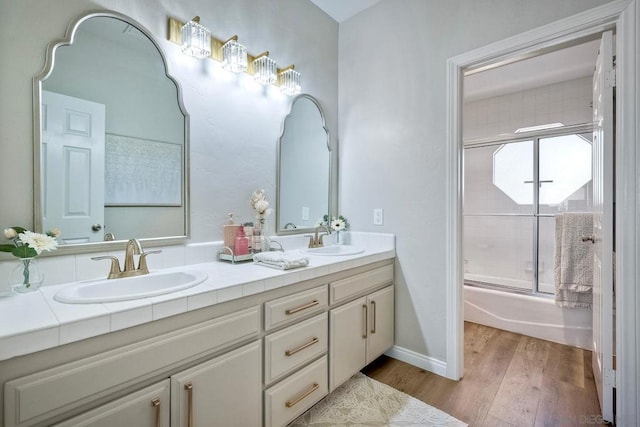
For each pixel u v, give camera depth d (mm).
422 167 2023
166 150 1519
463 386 1828
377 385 1842
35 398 758
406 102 2102
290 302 1406
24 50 1130
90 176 1291
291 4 2145
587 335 2326
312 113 2299
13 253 1019
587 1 1453
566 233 2475
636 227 1350
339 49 2516
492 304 2781
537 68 2770
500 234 3709
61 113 1215
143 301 966
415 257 2061
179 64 1558
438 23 1949
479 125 3631
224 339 1152
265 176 1971
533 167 3453
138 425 930
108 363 871
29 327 759
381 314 2023
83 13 1263
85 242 1272
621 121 1387
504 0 1699
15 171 1116
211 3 1692
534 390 1785
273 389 1324
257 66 1868
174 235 1544
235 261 1609
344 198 2475
